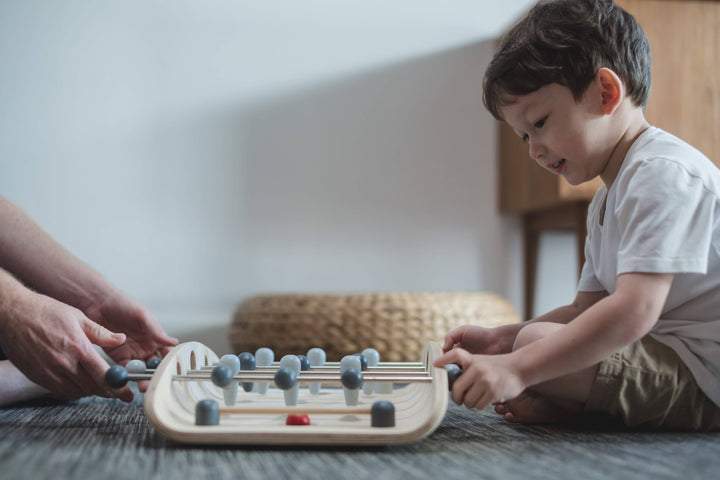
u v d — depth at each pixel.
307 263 2.04
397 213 2.07
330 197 2.05
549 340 0.76
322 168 2.05
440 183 2.08
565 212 1.84
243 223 2.03
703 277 0.84
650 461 0.65
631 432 0.84
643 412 0.84
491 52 2.11
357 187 2.06
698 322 0.85
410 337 1.60
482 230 2.09
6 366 1.03
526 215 2.07
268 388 1.06
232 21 2.04
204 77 2.03
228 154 2.03
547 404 0.91
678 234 0.76
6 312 0.81
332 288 2.04
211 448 0.71
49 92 1.98
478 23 2.11
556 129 0.90
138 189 2.00
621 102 0.90
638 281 0.75
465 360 0.75
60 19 1.99
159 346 1.14
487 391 0.73
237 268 2.02
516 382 0.74
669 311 0.87
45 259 1.12
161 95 2.02
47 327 0.81
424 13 2.10
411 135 2.08
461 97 2.10
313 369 1.01
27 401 1.09
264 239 2.03
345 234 2.05
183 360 0.85
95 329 0.86
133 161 2.00
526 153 1.91
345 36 2.08
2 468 0.60
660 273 0.75
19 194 1.96
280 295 1.71
